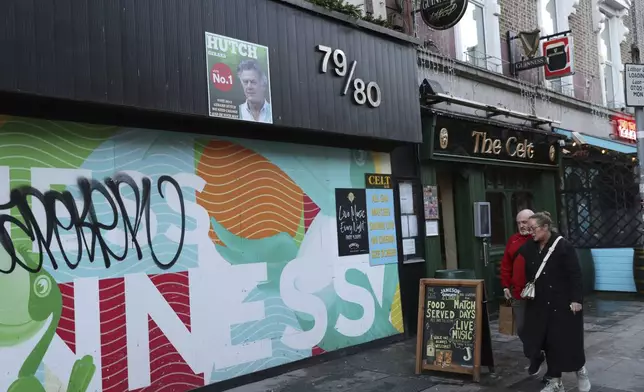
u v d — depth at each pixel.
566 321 5.21
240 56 5.74
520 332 6.00
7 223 4.41
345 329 7.10
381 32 7.46
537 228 5.36
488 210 9.64
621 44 16.12
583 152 12.27
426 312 6.21
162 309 5.32
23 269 4.47
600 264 12.08
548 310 5.27
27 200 4.54
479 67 9.90
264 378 6.12
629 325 8.53
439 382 5.86
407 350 7.27
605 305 10.48
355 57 7.09
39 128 4.65
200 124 5.75
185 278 5.54
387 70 7.56
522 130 10.47
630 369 6.17
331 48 6.75
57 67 4.36
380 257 7.69
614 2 15.52
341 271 7.14
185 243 5.57
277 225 6.46
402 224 8.13
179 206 5.56
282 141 6.61
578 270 5.25
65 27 4.43
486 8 10.83
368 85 7.20
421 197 8.48
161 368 5.27
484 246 9.64
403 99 7.78
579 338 5.21
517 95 11.19
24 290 4.46
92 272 4.87
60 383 4.60
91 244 4.88
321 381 5.99
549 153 11.55
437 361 6.05
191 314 5.55
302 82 6.38
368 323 7.41
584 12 14.23
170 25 5.16
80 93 4.49
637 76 8.39
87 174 4.91
